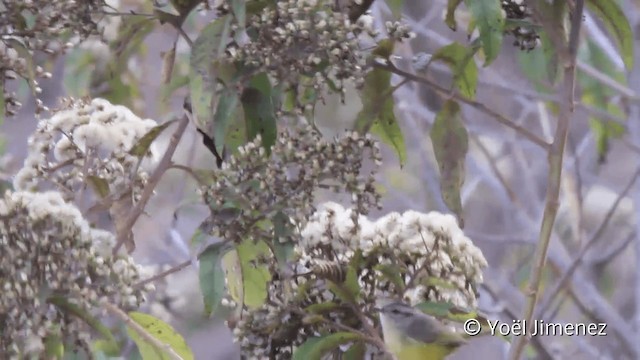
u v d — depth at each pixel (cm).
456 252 404
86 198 421
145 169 420
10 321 397
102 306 401
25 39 408
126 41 421
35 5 407
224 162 405
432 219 405
